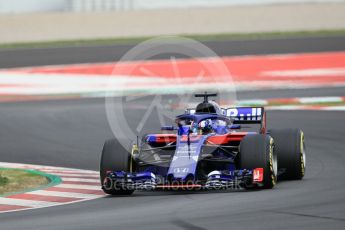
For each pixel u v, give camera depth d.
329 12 164.38
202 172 36.97
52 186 40.97
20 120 73.44
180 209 31.06
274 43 127.31
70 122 71.31
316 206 30.53
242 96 85.50
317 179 40.09
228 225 26.98
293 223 26.92
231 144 39.53
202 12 168.88
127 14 168.88
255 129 58.97
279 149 39.94
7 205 34.72
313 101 79.81
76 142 60.69
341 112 71.12
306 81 96.25
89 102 84.94
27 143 61.03
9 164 51.91
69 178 44.50
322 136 58.19
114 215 30.33
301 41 128.50
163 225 27.41
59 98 89.81
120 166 36.75
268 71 102.81
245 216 28.69
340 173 42.25
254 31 147.00
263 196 33.78
